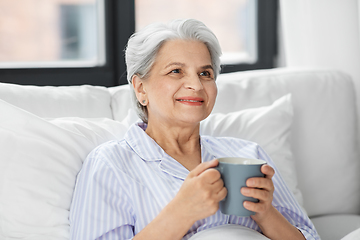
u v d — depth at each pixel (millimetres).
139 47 1147
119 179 1076
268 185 894
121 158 1135
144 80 1162
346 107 1810
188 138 1226
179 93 1116
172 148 1207
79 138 1186
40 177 1102
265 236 1126
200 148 1263
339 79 1835
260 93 1682
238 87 1667
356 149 1824
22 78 1786
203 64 1135
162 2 2215
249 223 1182
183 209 924
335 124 1763
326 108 1761
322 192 1710
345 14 2102
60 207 1126
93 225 1026
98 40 2047
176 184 1113
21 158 1086
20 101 1283
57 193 1120
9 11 1853
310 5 2145
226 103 1609
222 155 1282
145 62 1138
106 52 2016
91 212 1036
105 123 1334
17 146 1086
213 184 889
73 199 1116
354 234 1145
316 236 1204
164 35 1116
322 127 1736
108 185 1062
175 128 1180
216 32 2420
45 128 1126
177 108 1119
